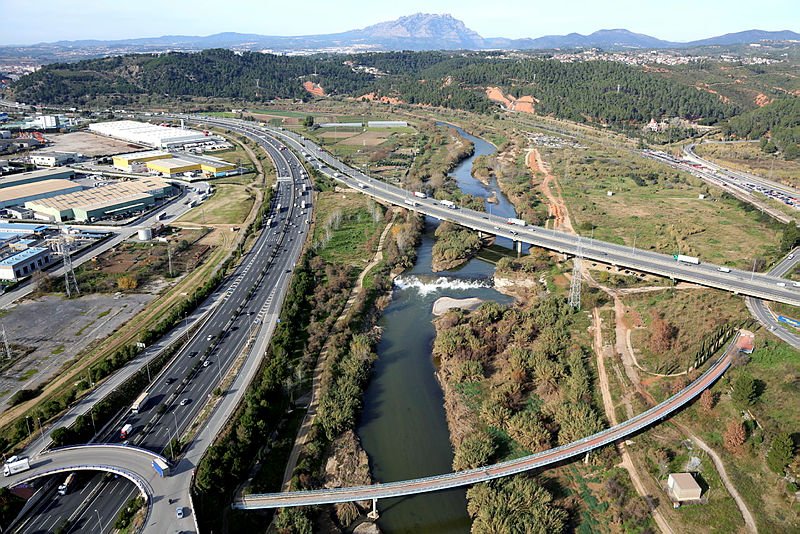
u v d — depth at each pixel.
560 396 171.38
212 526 124.56
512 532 123.19
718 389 163.88
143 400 164.62
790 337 183.38
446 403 175.62
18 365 180.25
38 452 141.00
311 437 156.12
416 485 135.00
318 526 131.25
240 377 175.62
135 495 132.50
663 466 141.75
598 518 131.88
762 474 136.00
